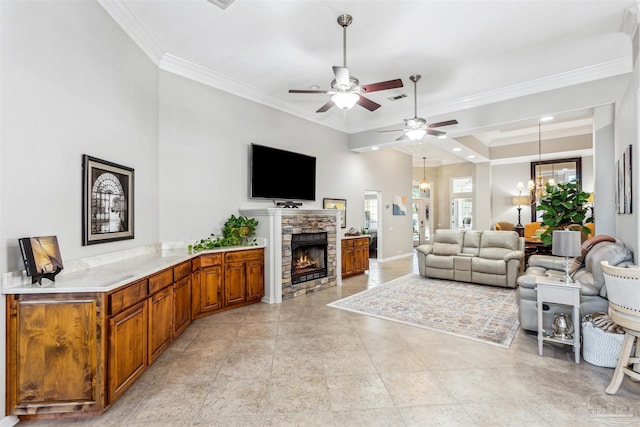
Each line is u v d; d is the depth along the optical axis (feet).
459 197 36.73
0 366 6.18
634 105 9.46
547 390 7.52
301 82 15.40
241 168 15.94
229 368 8.64
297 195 18.45
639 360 7.25
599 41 11.69
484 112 16.81
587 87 13.89
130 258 10.53
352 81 10.48
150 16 10.21
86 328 6.57
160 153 12.72
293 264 16.56
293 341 10.46
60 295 6.52
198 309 12.42
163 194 12.80
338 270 18.72
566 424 6.30
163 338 9.34
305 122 19.74
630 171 9.80
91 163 8.62
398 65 13.58
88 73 8.60
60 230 7.63
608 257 9.60
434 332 11.22
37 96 6.98
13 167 6.41
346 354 9.49
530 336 10.81
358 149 23.07
